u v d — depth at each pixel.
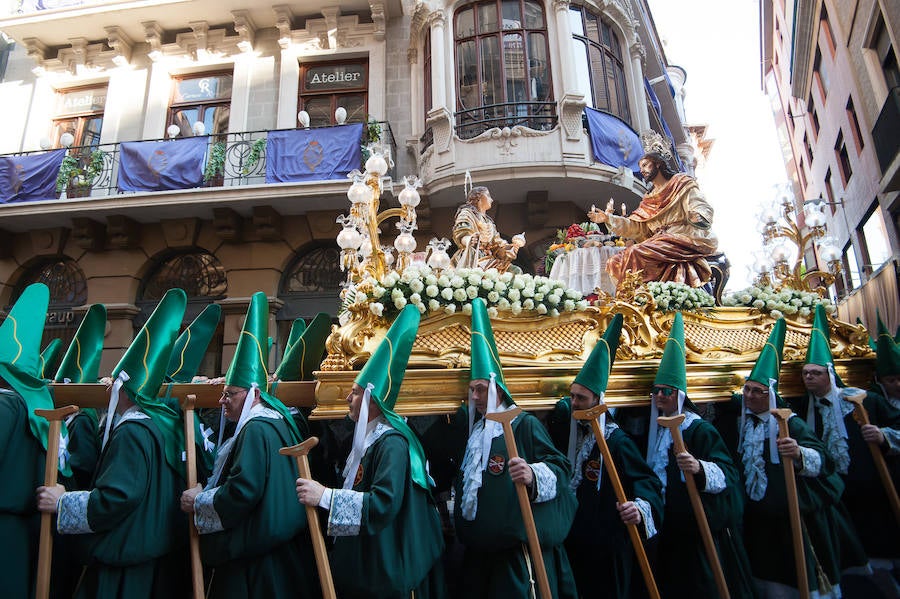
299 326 4.79
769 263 5.30
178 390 3.22
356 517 2.33
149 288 11.54
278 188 10.45
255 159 10.94
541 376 3.34
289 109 11.88
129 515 2.60
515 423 2.85
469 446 2.86
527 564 2.61
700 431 3.17
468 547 2.85
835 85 14.68
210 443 3.88
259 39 12.52
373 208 3.90
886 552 3.64
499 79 10.77
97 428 3.46
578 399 3.08
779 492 3.22
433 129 10.45
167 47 12.53
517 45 10.95
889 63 11.31
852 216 14.81
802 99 19.34
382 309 3.26
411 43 11.82
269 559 2.56
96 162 11.29
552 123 10.37
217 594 2.55
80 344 3.60
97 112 12.63
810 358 3.73
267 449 2.63
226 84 12.49
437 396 3.15
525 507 2.50
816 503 3.23
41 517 2.66
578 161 9.81
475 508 2.66
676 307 3.98
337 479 3.61
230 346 10.67
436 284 3.41
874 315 12.93
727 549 3.10
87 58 12.79
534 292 3.62
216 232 11.07
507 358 3.34
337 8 12.16
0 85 12.86
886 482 3.43
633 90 12.05
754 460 3.35
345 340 3.18
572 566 3.15
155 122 12.16
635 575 3.18
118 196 10.67
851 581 3.51
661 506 2.90
